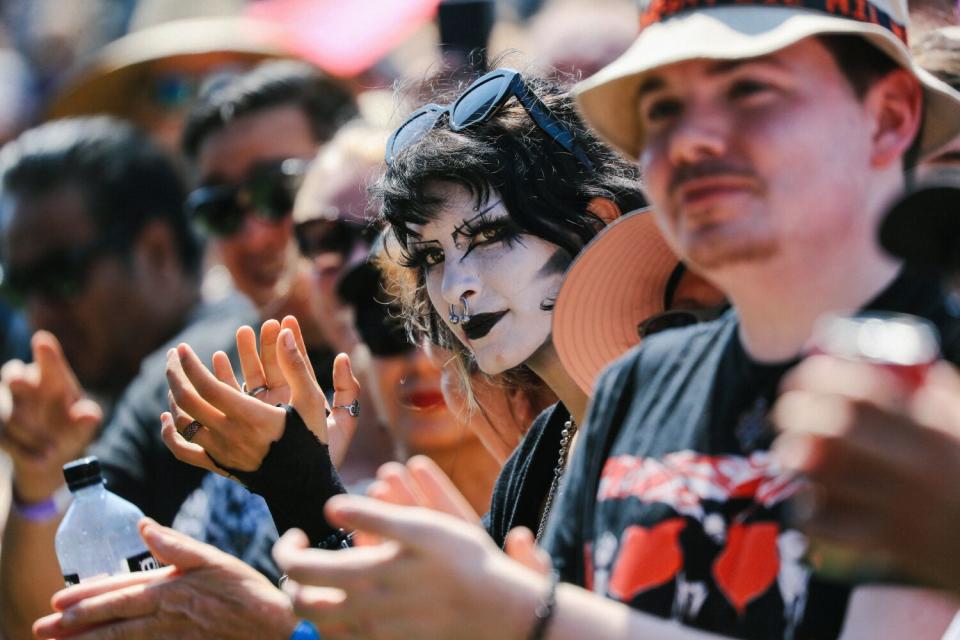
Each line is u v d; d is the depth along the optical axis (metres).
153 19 12.36
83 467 4.80
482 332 4.68
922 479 2.29
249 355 4.64
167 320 8.93
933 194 2.45
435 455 6.21
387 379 6.23
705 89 3.01
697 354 3.31
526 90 4.75
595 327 4.38
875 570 2.62
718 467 3.09
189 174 9.28
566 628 2.80
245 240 8.32
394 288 5.78
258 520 6.31
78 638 4.35
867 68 3.08
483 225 4.62
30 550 6.41
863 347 2.36
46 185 8.87
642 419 3.33
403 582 2.82
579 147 4.76
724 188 2.95
